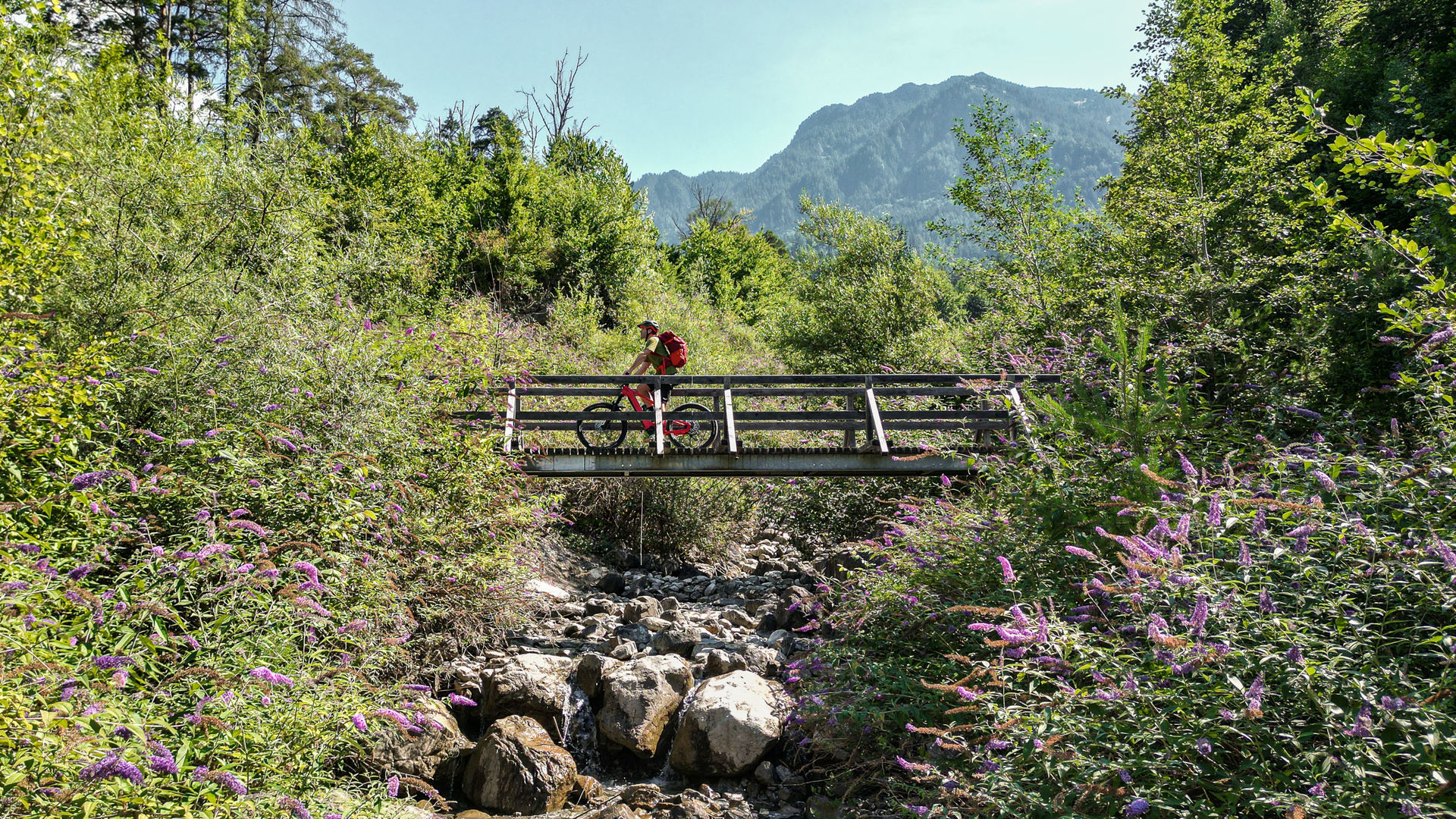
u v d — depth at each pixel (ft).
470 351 26.07
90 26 71.56
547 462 27.89
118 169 23.21
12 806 8.36
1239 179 40.55
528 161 94.89
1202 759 10.43
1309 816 8.70
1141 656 11.89
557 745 18.92
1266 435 21.49
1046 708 11.85
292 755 11.89
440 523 21.11
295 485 16.37
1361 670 9.96
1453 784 8.15
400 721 13.35
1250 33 70.38
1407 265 22.57
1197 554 12.19
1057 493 18.03
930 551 20.12
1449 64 50.16
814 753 18.03
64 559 12.12
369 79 114.62
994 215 49.55
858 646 19.34
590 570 33.99
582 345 54.13
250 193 27.07
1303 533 11.16
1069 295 40.93
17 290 15.65
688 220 141.28
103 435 16.02
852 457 28.81
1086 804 10.69
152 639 11.34
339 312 23.22
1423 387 15.87
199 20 85.81
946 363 45.91
